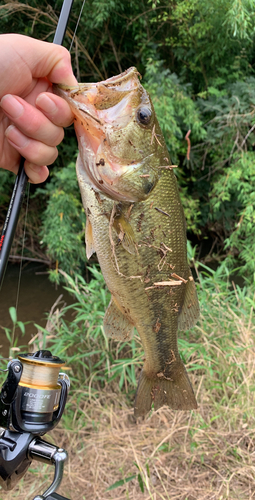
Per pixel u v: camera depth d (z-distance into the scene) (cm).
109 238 54
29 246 246
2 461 39
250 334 113
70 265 207
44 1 189
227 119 213
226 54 227
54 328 125
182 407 69
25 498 80
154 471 88
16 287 203
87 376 114
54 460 38
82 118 49
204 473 87
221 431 95
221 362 109
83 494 84
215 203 231
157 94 203
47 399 41
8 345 144
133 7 207
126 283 57
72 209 206
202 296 120
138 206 54
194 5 200
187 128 228
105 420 101
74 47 206
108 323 61
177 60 243
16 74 45
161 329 63
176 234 58
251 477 84
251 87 213
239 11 179
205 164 252
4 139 53
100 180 52
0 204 247
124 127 51
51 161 48
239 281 207
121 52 232
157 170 55
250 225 199
